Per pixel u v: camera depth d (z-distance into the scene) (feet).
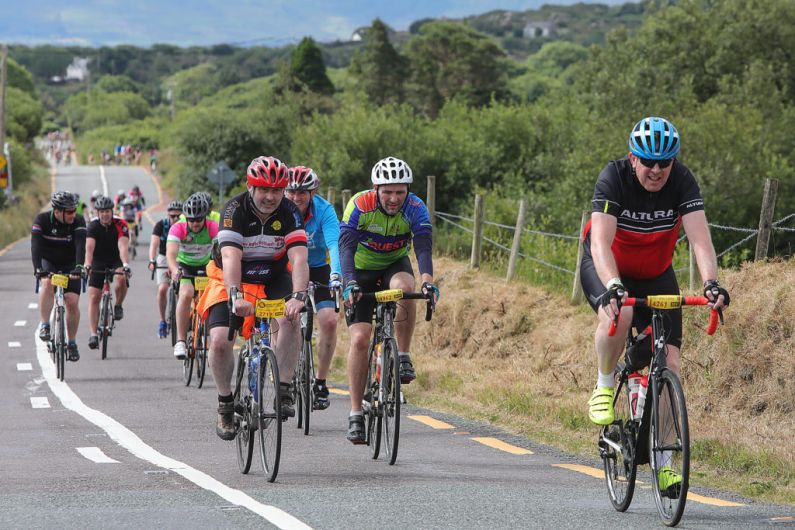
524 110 318.86
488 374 88.63
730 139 232.53
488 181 295.28
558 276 115.85
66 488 48.29
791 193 228.63
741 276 78.89
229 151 447.01
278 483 49.57
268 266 52.95
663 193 42.55
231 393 54.34
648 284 44.86
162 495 46.39
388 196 55.52
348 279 54.95
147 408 78.54
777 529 40.27
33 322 141.59
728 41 321.11
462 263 126.72
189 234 89.15
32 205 411.75
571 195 245.65
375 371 57.72
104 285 108.68
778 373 68.23
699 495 49.39
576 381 81.41
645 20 345.92
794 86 318.86
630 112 281.95
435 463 56.34
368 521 41.16
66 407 79.36
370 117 304.91
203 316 56.08
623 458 43.27
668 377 40.65
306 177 66.44
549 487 49.60
